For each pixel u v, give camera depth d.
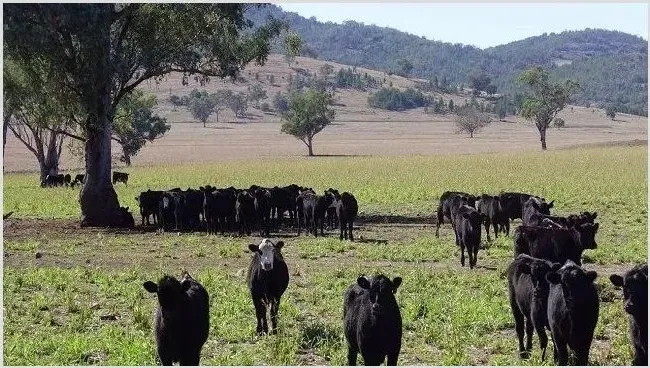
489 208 28.06
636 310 11.53
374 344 11.16
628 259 22.80
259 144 162.38
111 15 33.84
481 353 13.37
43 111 35.34
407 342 13.89
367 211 38.19
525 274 12.96
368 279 11.36
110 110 33.94
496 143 163.62
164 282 11.11
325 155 128.50
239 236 29.62
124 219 34.56
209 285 19.03
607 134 196.62
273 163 95.81
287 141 172.00
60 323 15.79
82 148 67.31
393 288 11.41
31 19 32.12
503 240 27.12
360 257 23.94
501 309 16.06
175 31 34.59
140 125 93.06
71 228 33.53
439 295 17.64
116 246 27.42
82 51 32.44
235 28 36.12
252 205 29.83
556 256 17.14
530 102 130.75
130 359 12.72
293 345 13.34
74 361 12.90
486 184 51.19
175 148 148.75
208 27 34.62
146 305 17.31
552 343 13.82
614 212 35.84
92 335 14.41
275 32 37.31
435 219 34.81
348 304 11.88
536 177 57.00
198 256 24.86
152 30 34.22
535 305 12.45
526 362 12.41
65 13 31.42
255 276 14.47
